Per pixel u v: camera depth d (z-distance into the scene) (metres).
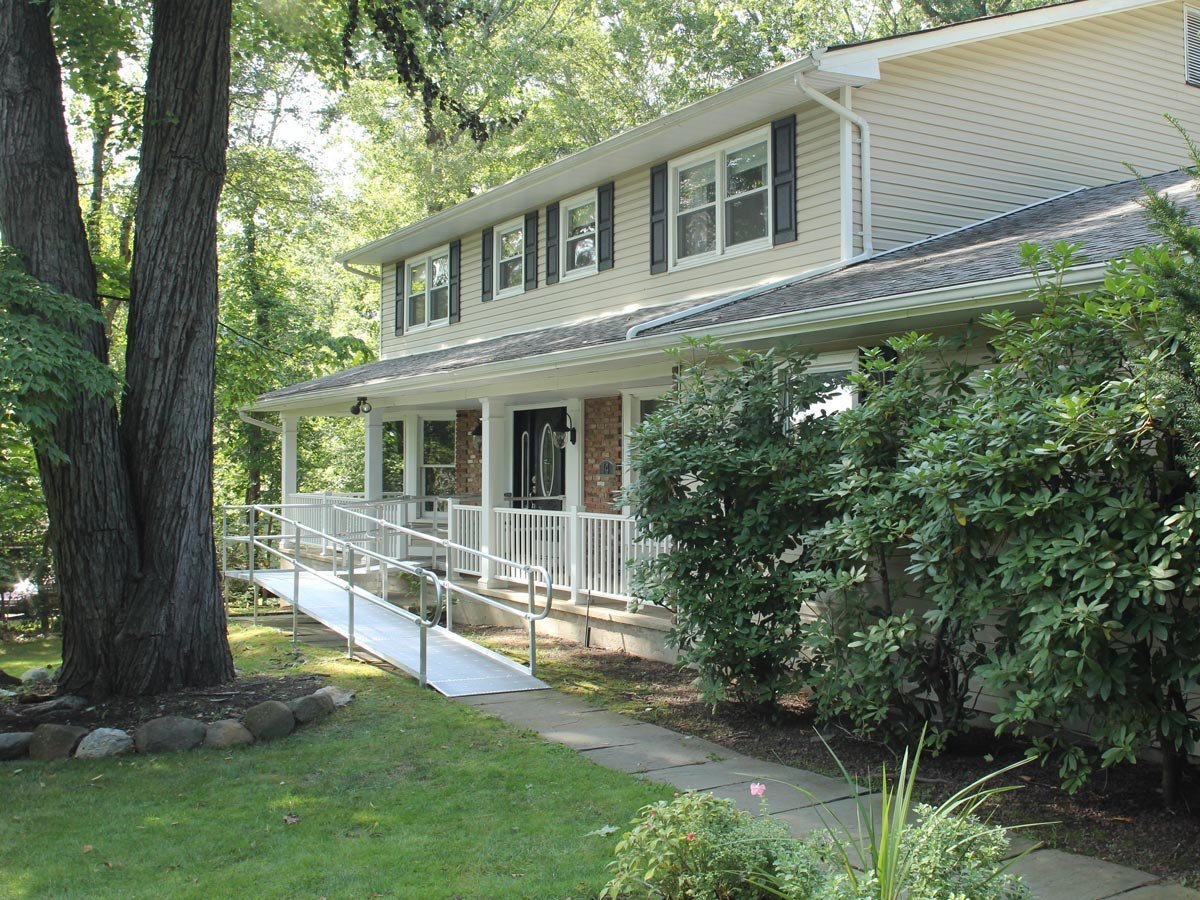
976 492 5.72
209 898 4.70
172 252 8.69
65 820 5.89
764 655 7.80
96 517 8.48
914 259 9.36
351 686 9.33
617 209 13.76
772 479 7.70
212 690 8.63
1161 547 4.89
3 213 8.36
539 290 15.44
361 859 5.14
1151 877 4.73
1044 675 5.22
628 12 29.03
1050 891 4.58
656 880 4.21
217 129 8.82
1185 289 4.57
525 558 12.94
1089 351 5.75
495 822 5.66
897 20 28.30
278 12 10.83
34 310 7.73
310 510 18.72
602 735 7.59
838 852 4.08
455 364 13.27
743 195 11.76
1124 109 12.79
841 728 7.35
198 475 8.86
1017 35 11.87
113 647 8.51
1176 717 5.13
